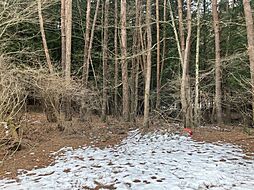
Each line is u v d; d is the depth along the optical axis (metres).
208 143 10.42
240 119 20.11
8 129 9.61
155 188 6.27
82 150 9.81
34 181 6.93
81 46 22.61
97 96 18.17
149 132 12.59
